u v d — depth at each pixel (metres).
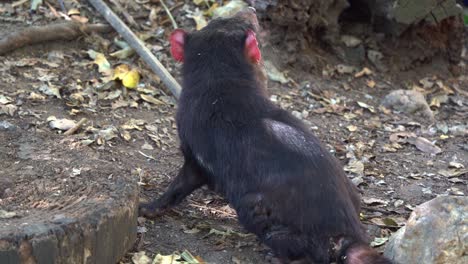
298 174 2.77
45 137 3.17
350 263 2.71
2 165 2.95
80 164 2.97
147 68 3.64
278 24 3.79
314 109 3.63
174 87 3.50
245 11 3.07
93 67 3.60
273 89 3.69
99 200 2.76
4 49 3.54
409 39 3.95
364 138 3.50
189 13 3.87
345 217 2.76
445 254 2.72
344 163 3.34
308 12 3.80
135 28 3.78
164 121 3.42
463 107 3.82
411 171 3.34
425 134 3.58
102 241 2.70
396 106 3.71
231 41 2.94
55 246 2.62
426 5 3.85
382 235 2.98
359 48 3.94
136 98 3.49
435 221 2.75
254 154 2.80
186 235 2.94
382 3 3.87
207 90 2.89
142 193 3.08
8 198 2.79
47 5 3.79
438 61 4.01
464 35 4.12
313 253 2.76
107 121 3.36
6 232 2.60
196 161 2.92
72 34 3.68
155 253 2.86
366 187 3.23
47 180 2.87
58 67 3.57
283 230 2.78
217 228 2.97
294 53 3.82
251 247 2.90
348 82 3.84
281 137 2.81
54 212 2.71
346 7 3.90
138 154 3.24
